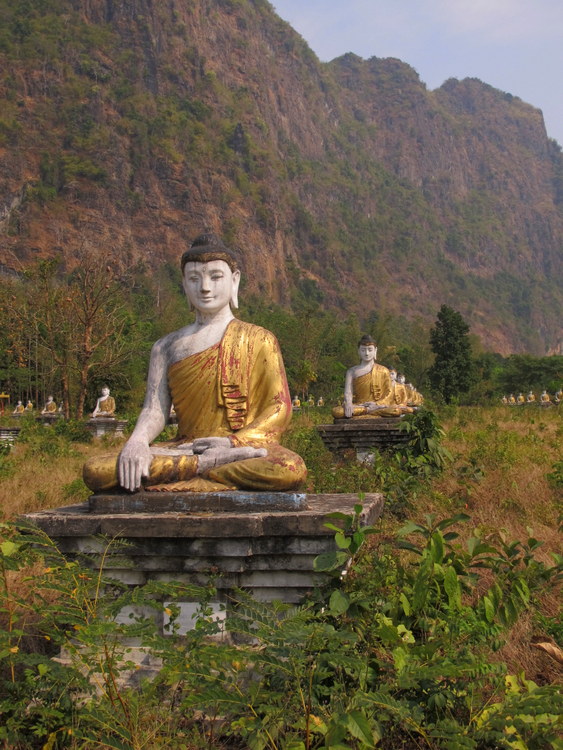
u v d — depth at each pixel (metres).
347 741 3.71
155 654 3.67
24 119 119.12
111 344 36.59
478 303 184.00
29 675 4.02
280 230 139.12
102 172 115.81
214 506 4.76
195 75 145.38
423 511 8.46
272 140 160.50
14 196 108.62
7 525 4.43
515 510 8.54
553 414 22.98
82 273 32.88
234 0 175.12
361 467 9.80
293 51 197.50
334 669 3.96
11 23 129.75
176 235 118.25
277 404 5.57
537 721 3.68
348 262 154.88
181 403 5.69
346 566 4.82
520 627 5.19
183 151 129.00
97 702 3.96
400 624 4.38
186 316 68.50
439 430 10.49
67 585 4.09
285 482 4.80
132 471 4.86
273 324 66.94
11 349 42.06
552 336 198.12
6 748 3.80
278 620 3.76
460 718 3.91
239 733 3.84
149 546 4.64
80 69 129.25
